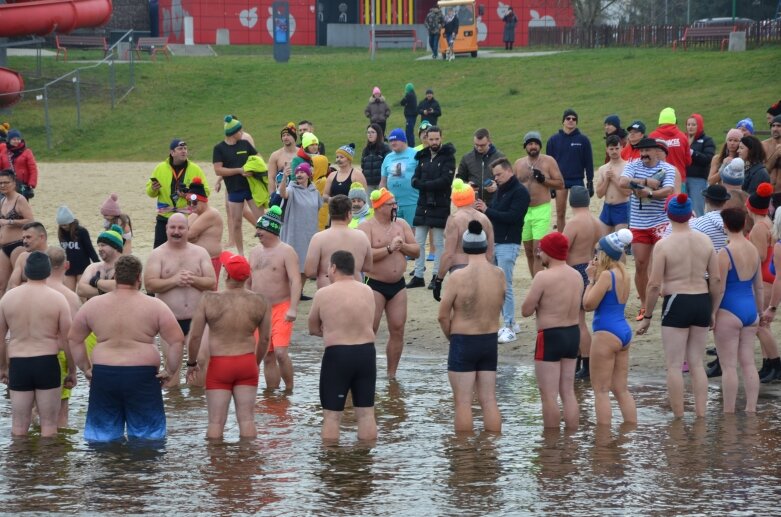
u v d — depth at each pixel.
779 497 11.25
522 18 86.50
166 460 12.78
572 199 17.11
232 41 86.81
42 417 13.95
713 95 52.09
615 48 72.50
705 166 23.97
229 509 10.98
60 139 55.91
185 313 16.33
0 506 11.09
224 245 28.55
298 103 62.19
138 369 13.58
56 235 31.41
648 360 18.25
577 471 12.23
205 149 52.38
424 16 86.50
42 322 13.86
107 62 64.81
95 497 11.38
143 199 38.16
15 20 60.62
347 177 22.81
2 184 21.52
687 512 10.80
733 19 74.81
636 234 19.33
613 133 24.36
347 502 11.19
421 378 17.52
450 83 63.25
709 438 13.59
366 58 74.19
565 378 14.18
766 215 16.16
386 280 17.09
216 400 13.72
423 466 12.49
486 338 13.98
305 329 21.83
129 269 13.62
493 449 13.20
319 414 15.18
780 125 19.95
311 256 16.14
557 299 13.93
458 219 17.31
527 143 20.98
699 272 14.54
